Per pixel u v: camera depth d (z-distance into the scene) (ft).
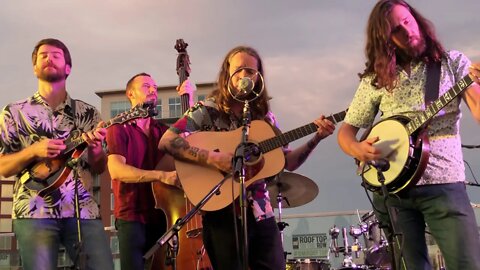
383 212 9.14
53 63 10.95
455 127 8.57
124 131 13.44
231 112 10.80
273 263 9.70
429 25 8.95
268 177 10.16
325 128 10.69
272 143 10.49
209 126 10.87
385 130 8.93
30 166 10.46
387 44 8.92
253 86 10.30
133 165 13.26
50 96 11.12
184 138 10.73
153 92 14.89
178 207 13.02
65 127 11.08
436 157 8.41
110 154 13.15
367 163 8.93
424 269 8.61
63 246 10.66
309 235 21.66
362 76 9.63
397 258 8.71
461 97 8.47
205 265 12.87
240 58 10.63
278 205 16.84
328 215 21.75
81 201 10.66
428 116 8.36
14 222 10.34
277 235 9.96
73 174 10.69
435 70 8.77
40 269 9.88
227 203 9.87
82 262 9.77
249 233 9.64
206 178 10.52
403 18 8.80
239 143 10.15
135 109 11.24
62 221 10.43
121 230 12.82
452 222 8.14
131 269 12.51
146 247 12.96
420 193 8.43
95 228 10.72
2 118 10.75
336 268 20.90
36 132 10.76
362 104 9.55
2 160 10.37
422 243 8.68
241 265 9.61
